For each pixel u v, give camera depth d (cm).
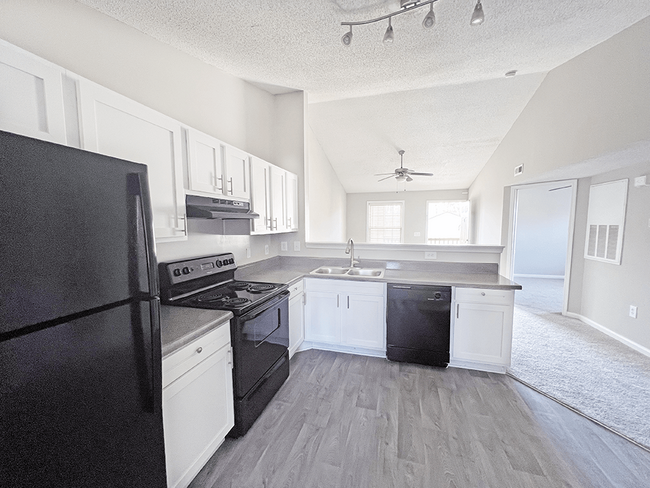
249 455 164
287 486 145
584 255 385
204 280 219
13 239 61
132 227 91
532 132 373
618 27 212
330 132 468
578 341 322
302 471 154
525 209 721
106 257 83
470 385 235
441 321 257
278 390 226
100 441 82
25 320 64
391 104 392
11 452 62
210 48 207
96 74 153
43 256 67
